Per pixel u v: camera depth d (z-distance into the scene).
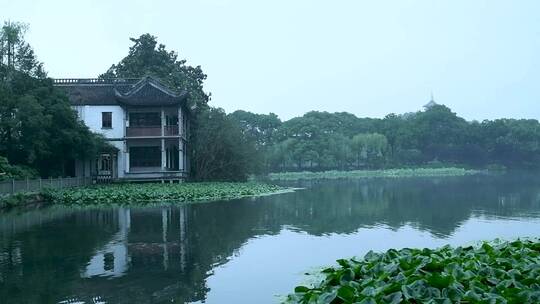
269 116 112.50
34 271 12.64
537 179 63.84
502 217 22.62
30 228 20.33
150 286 11.09
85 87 47.00
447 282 8.34
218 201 33.06
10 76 36.47
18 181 31.09
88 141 39.66
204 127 51.56
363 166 107.50
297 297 8.80
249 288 10.78
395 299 7.94
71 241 17.09
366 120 121.56
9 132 34.81
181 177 45.12
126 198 34.41
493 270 9.53
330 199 33.97
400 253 11.30
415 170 101.00
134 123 46.28
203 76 58.28
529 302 7.78
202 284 11.21
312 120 107.94
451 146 110.12
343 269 9.97
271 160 93.38
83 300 10.09
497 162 111.12
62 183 37.84
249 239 17.19
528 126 110.56
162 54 56.53
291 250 15.05
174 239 17.30
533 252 11.30
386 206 28.20
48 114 36.22
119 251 15.20
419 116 115.69
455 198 33.28
